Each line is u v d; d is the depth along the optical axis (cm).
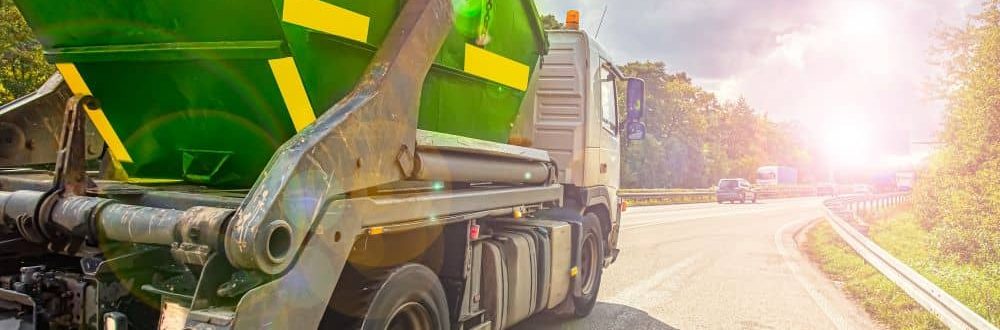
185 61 321
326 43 299
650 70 5991
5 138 376
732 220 2228
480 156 393
